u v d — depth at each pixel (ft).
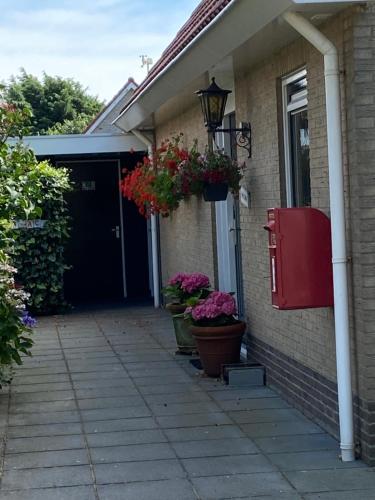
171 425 18.49
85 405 20.44
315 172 17.53
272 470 15.42
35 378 23.67
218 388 21.79
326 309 17.28
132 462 16.03
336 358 16.19
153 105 30.22
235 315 23.91
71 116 101.91
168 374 23.71
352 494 14.20
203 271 29.45
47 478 15.24
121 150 38.22
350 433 15.67
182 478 15.11
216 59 20.76
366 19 14.99
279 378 20.79
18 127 20.24
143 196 29.01
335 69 15.39
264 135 21.12
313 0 14.57
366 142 15.14
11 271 21.84
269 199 20.97
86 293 42.34
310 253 16.29
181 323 26.43
